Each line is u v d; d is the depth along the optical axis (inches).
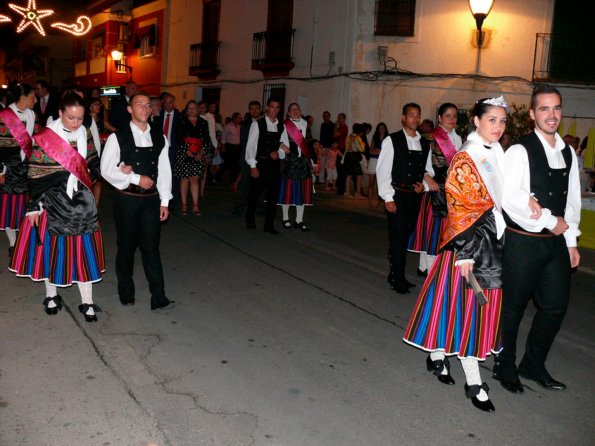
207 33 818.8
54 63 1391.5
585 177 402.6
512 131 438.0
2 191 243.0
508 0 569.3
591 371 173.6
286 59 659.4
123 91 351.6
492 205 141.7
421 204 253.3
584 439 134.9
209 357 167.8
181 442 124.7
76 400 139.7
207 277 247.0
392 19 585.6
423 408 145.3
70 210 180.5
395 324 202.7
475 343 142.2
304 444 126.6
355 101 598.2
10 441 122.0
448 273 144.6
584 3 562.3
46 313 193.6
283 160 345.7
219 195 491.2
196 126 376.8
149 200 195.6
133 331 183.8
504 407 148.0
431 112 589.0
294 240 328.5
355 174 515.2
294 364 166.4
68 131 179.5
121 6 1027.3
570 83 570.6
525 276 149.8
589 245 348.2
